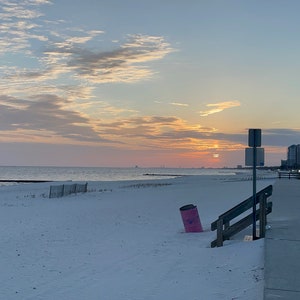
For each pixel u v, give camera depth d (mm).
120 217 19188
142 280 8531
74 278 8891
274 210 15945
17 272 9477
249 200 11812
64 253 11453
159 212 21062
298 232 10953
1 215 20688
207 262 9656
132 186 53469
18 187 55000
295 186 34812
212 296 7121
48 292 7918
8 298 7598
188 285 7953
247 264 8844
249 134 11984
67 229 15820
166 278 8578
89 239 13562
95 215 20188
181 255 10719
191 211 14398
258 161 11875
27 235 14516
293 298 5742
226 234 11734
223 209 22016
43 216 20156
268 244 9391
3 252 11672
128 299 7324
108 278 8805
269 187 11656
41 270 9648
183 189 42562
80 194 37219
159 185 55531
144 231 15000
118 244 12586
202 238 13047
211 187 45656
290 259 7957
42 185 61312
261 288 7031
